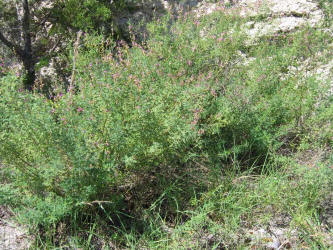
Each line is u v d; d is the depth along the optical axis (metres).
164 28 4.66
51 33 5.60
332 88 4.43
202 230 3.06
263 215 3.17
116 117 3.03
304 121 3.96
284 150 3.91
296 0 5.32
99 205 3.12
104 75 3.37
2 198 2.69
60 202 2.82
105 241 2.98
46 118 2.79
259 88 4.03
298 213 3.09
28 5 5.84
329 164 3.28
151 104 3.14
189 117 3.26
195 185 3.46
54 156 2.77
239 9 4.98
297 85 4.29
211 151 3.74
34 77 5.38
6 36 5.86
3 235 2.90
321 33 4.57
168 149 3.29
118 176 3.12
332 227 3.08
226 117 3.60
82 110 3.08
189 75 4.06
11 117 2.76
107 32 5.54
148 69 3.76
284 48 4.47
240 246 2.91
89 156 2.83
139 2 5.78
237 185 3.38
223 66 4.22
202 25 4.65
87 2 5.22
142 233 3.12
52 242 2.92
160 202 3.19
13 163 2.89
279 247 2.93
